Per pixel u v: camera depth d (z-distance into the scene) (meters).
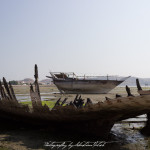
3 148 6.10
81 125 7.65
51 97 30.83
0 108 10.03
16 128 9.50
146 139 7.30
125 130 8.81
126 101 5.39
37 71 9.32
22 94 41.53
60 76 37.28
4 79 10.00
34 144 6.57
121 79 36.97
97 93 35.94
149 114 8.05
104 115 6.57
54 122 8.30
